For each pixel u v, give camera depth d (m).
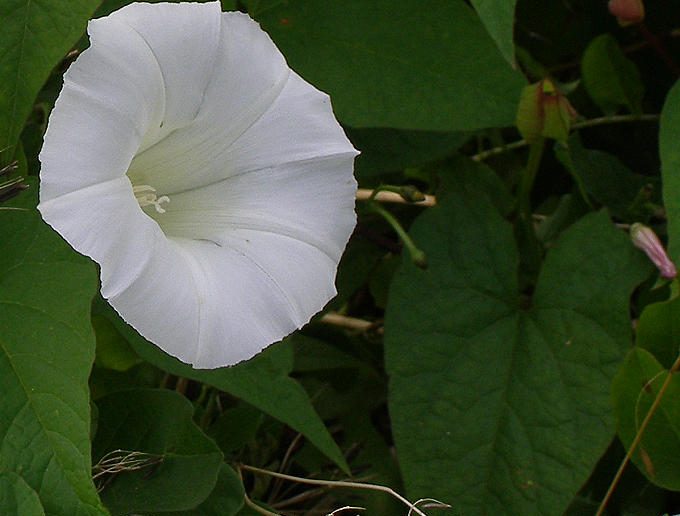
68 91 0.22
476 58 0.29
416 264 0.29
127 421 0.25
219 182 0.25
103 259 0.22
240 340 0.23
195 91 0.24
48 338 0.22
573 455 0.28
